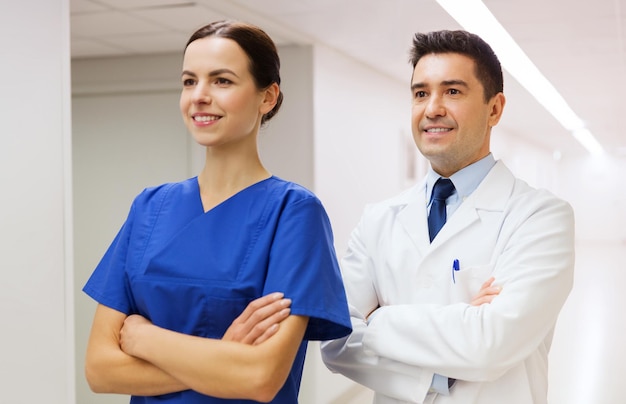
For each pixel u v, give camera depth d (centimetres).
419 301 141
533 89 632
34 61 215
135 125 441
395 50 442
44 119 219
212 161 123
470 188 145
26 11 212
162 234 122
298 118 408
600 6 341
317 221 120
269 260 117
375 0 320
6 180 205
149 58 430
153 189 131
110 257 131
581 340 582
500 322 126
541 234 135
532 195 142
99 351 120
